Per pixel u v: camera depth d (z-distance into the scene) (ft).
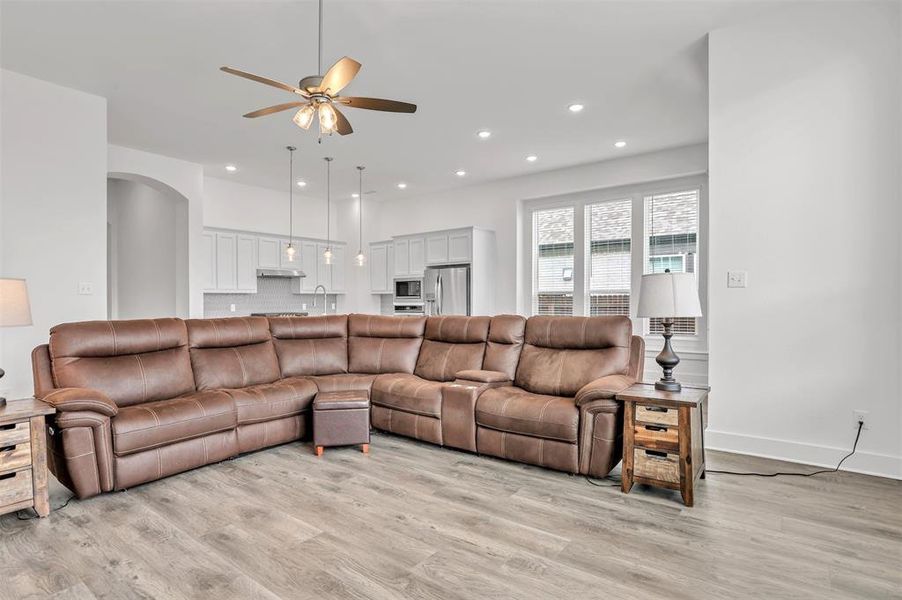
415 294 25.32
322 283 27.14
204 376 12.14
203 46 11.30
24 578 6.32
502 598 5.89
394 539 7.33
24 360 12.51
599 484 9.57
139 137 17.17
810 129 10.30
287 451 11.81
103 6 9.73
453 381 12.98
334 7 9.80
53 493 9.16
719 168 11.18
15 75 12.50
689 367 18.89
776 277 10.64
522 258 23.48
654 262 20.02
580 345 11.96
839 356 10.08
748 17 10.61
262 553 6.93
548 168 21.58
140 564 6.65
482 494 9.07
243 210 24.32
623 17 10.41
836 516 7.97
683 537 7.33
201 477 9.98
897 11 9.59
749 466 10.24
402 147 18.57
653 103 14.65
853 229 9.94
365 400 11.66
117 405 10.36
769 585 6.10
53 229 13.07
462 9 9.96
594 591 6.02
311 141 17.75
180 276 20.35
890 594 5.91
